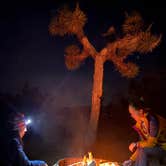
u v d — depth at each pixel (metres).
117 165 4.62
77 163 4.59
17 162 3.75
